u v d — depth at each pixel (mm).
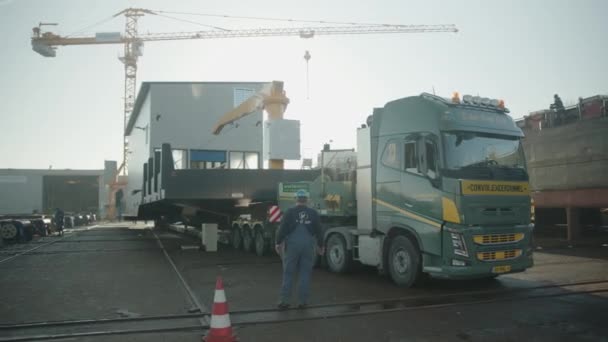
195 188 14258
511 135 8609
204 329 5871
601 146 15195
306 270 7074
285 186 13133
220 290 5324
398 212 8711
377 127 9430
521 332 5641
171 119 26750
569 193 16422
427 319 6262
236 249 16453
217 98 27734
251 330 5793
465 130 8117
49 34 71312
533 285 8703
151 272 10688
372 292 8156
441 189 7859
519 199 8266
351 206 10391
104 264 12195
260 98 16016
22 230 19984
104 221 54219
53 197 61500
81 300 7613
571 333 5594
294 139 15008
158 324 6141
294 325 6027
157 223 29641
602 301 7336
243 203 15414
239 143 27922
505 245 7965
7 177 58500
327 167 12133
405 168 8602
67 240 21484
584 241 16531
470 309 6812
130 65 76250
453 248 7645
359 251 9672
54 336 5555
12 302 7484
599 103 15938
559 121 17578
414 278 8344
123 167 61812
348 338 5445
